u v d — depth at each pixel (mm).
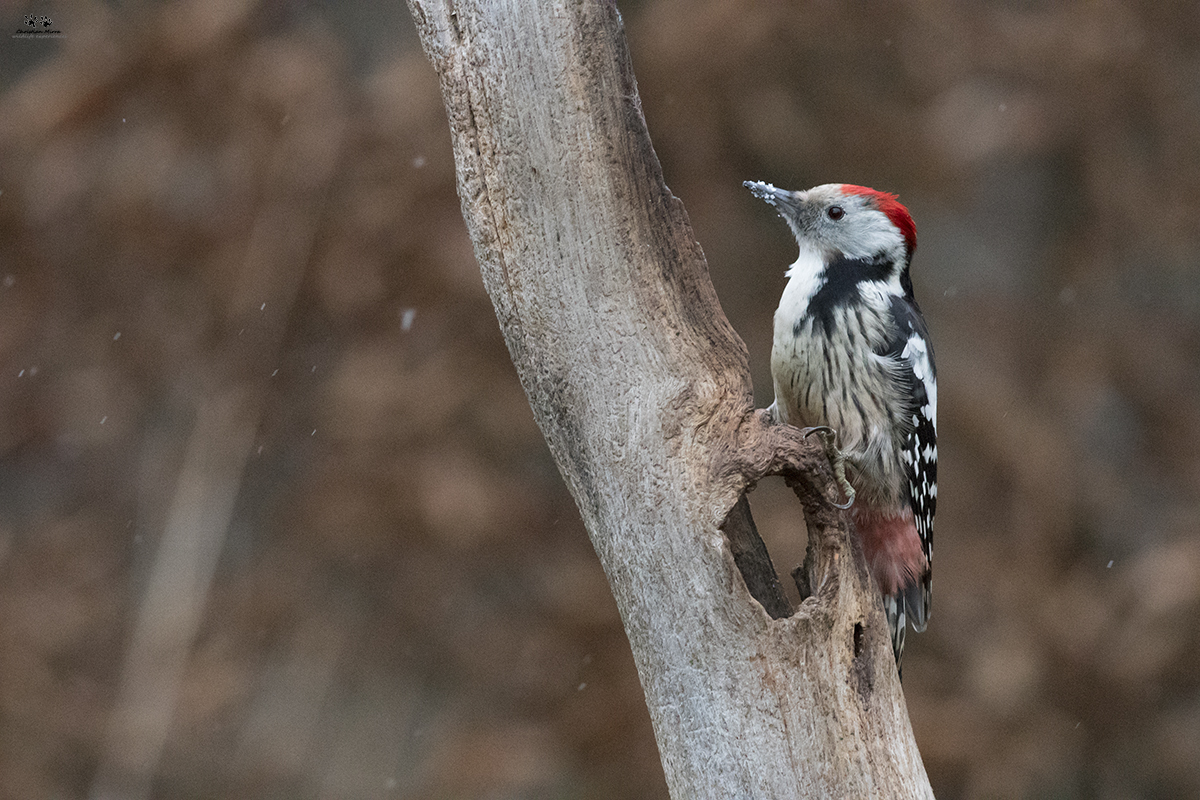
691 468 5227
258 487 14781
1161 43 14500
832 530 5391
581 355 5332
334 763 14438
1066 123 14398
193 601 13656
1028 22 14234
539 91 5223
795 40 13633
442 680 14648
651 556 5270
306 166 13828
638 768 13336
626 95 5270
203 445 14000
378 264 13859
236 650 14094
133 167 13906
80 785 13547
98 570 14516
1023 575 13961
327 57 14242
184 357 14117
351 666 14602
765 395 13875
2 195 13961
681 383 5273
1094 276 15008
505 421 14039
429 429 13930
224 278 13906
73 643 14039
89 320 14414
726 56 13477
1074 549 14602
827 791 5199
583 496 5469
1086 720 13695
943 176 13914
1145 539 14922
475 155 5348
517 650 14156
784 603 5543
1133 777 13914
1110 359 14828
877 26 13719
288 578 14414
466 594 14727
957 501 14320
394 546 14180
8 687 13531
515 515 14062
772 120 13656
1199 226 14648
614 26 5254
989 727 13391
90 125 13805
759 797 5199
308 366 14297
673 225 5340
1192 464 15055
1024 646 13648
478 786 13344
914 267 15164
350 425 13852
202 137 13953
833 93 13875
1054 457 14188
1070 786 14086
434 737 14461
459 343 14078
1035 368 14828
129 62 13531
